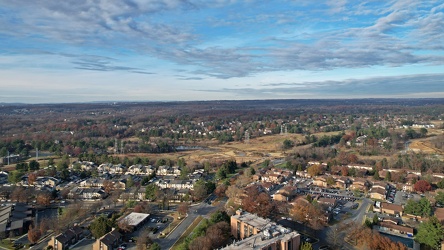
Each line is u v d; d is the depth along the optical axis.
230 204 189.38
